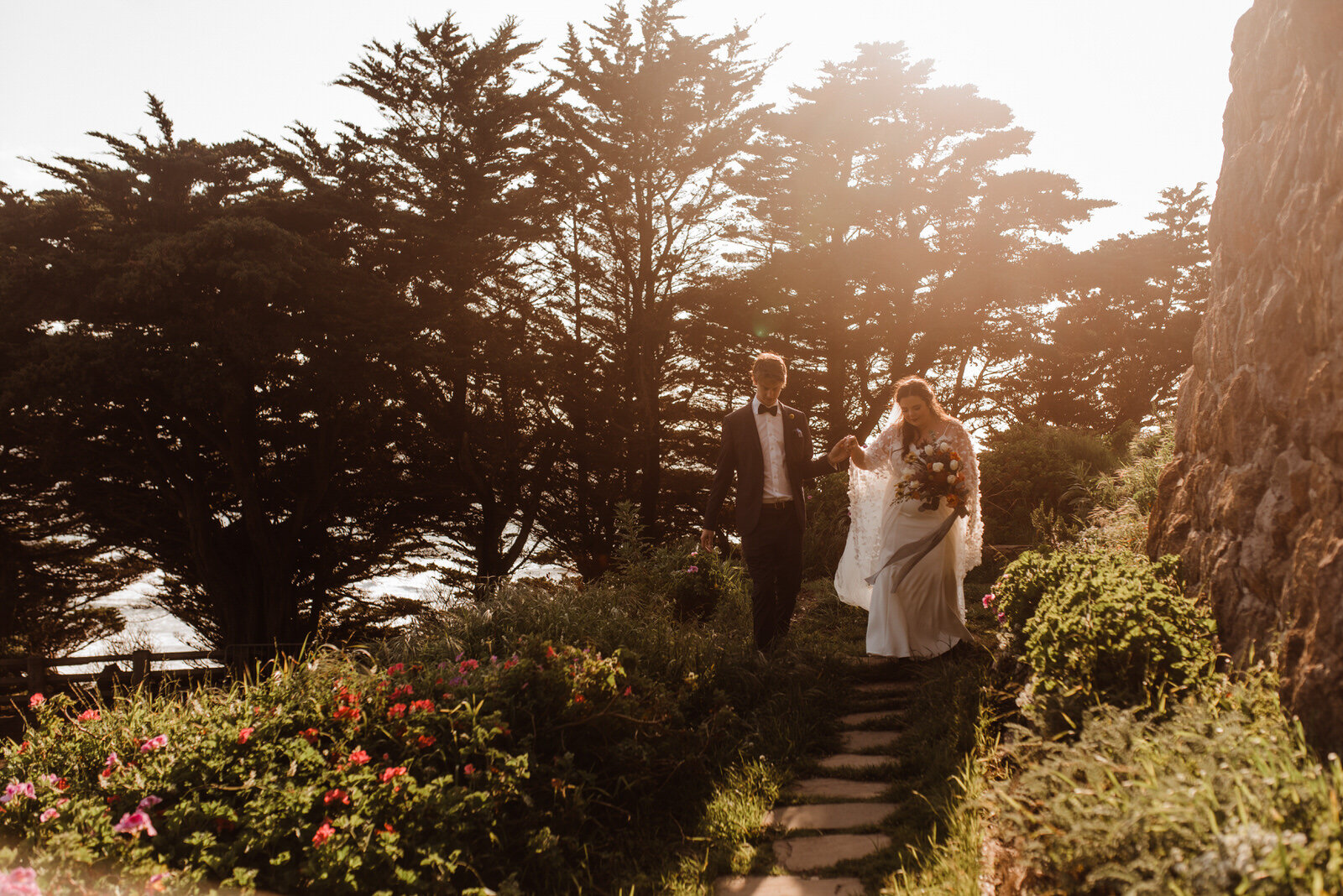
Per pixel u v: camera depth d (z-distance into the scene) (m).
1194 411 4.22
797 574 5.57
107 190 15.34
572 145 19.47
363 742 3.54
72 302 14.66
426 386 18.06
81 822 2.85
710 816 3.65
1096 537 6.59
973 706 4.22
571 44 19.73
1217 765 2.38
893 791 3.71
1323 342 2.91
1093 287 25.08
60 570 19.05
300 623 17.97
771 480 5.45
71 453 15.48
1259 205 3.56
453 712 3.67
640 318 19.88
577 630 5.23
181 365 14.36
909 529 5.14
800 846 3.38
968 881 2.69
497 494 19.78
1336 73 2.95
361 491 18.73
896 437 5.40
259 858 2.90
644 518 19.53
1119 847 2.21
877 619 5.14
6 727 9.54
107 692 9.73
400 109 18.97
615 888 3.22
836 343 21.95
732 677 4.94
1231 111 4.11
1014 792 2.76
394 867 2.87
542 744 3.85
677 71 19.25
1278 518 3.08
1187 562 3.91
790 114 22.52
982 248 22.52
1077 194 24.00
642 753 3.85
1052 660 3.48
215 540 17.53
